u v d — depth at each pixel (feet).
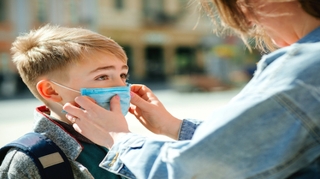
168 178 3.14
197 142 2.92
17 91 59.82
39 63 4.59
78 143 4.34
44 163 4.07
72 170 4.25
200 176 3.02
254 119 2.85
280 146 2.83
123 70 4.75
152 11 81.82
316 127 2.81
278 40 3.50
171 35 86.53
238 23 3.50
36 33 4.92
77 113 3.91
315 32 3.13
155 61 87.15
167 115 4.97
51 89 4.60
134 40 81.56
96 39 4.62
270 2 3.20
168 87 65.00
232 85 56.85
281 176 2.92
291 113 2.81
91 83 4.43
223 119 2.91
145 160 3.30
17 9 61.52
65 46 4.49
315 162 2.93
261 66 3.14
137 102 4.92
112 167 3.58
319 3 3.07
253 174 2.91
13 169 4.06
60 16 61.93
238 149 2.87
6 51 60.29
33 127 4.55
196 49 90.27
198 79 52.11
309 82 2.85
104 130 3.79
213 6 3.86
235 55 65.10
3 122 27.48
